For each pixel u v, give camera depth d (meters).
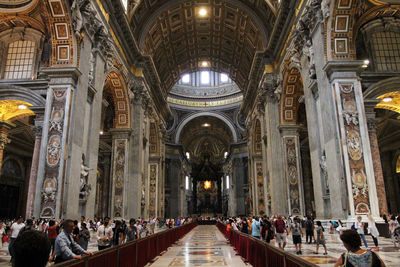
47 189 10.11
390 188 22.88
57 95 10.84
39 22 12.69
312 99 12.80
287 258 3.88
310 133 12.87
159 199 27.69
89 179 12.10
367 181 9.88
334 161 10.44
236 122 46.66
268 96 19.38
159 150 28.23
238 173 45.66
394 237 8.67
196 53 30.92
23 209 22.59
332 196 10.62
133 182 18.28
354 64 10.72
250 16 21.31
